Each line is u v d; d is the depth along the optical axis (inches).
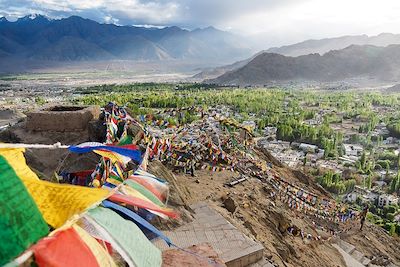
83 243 141.2
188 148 1015.6
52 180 371.9
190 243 594.6
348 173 3262.8
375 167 3555.6
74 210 149.6
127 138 595.8
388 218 2325.3
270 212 979.9
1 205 117.7
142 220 188.5
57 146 227.1
